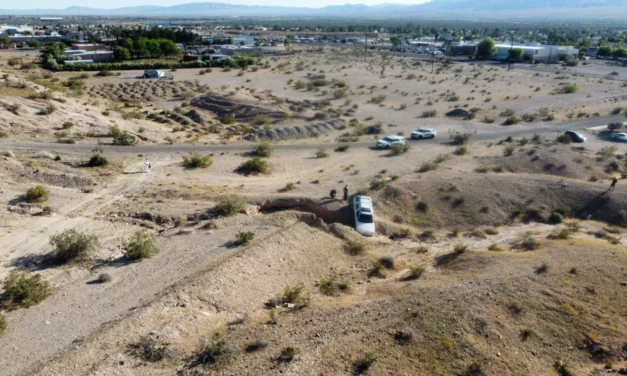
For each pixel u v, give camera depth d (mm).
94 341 18578
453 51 174250
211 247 28297
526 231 35688
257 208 37219
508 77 113062
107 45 164375
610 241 32625
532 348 19406
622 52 158125
